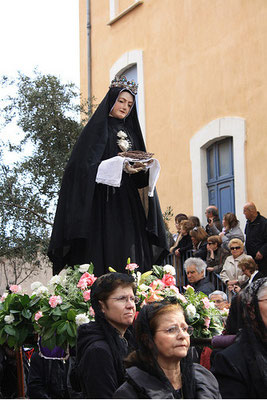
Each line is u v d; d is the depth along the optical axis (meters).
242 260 8.68
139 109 15.22
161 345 3.30
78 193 5.61
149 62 14.91
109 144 5.96
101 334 4.02
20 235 13.28
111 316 4.07
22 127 13.62
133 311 4.11
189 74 13.77
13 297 5.02
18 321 4.98
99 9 16.62
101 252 5.70
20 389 5.44
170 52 14.33
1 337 5.02
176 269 10.67
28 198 13.39
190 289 5.33
